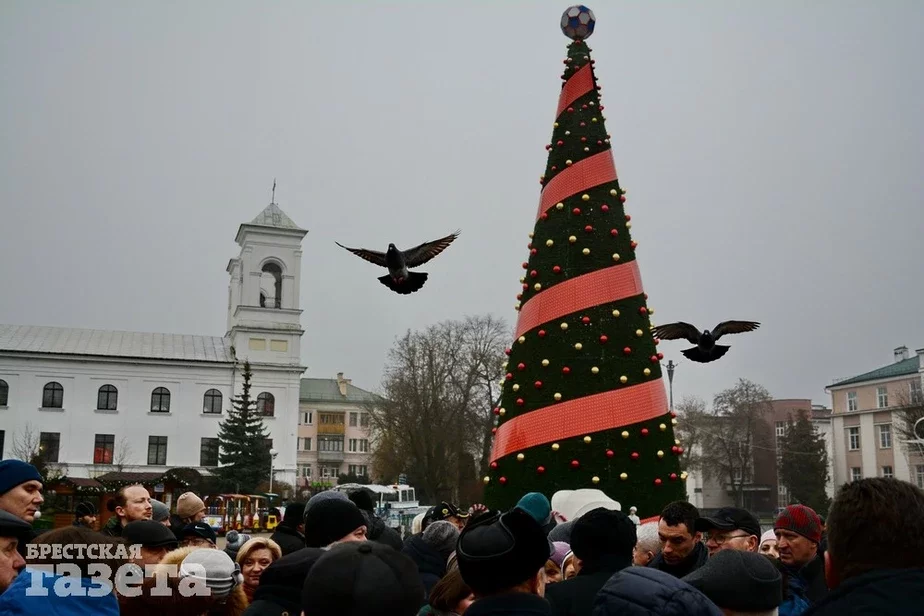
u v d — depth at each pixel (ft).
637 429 36.60
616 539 17.26
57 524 105.29
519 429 37.42
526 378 38.14
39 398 226.58
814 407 320.70
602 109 41.98
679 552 20.38
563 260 39.06
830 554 10.17
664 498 36.06
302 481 352.90
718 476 280.51
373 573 10.77
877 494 9.84
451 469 195.11
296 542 23.95
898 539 9.57
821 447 249.96
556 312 38.34
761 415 278.05
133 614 15.02
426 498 197.26
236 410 224.12
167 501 136.46
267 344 242.78
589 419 36.52
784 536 20.06
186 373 237.04
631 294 38.75
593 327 37.83
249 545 20.76
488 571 12.37
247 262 245.65
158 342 244.01
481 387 196.34
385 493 158.10
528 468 36.63
